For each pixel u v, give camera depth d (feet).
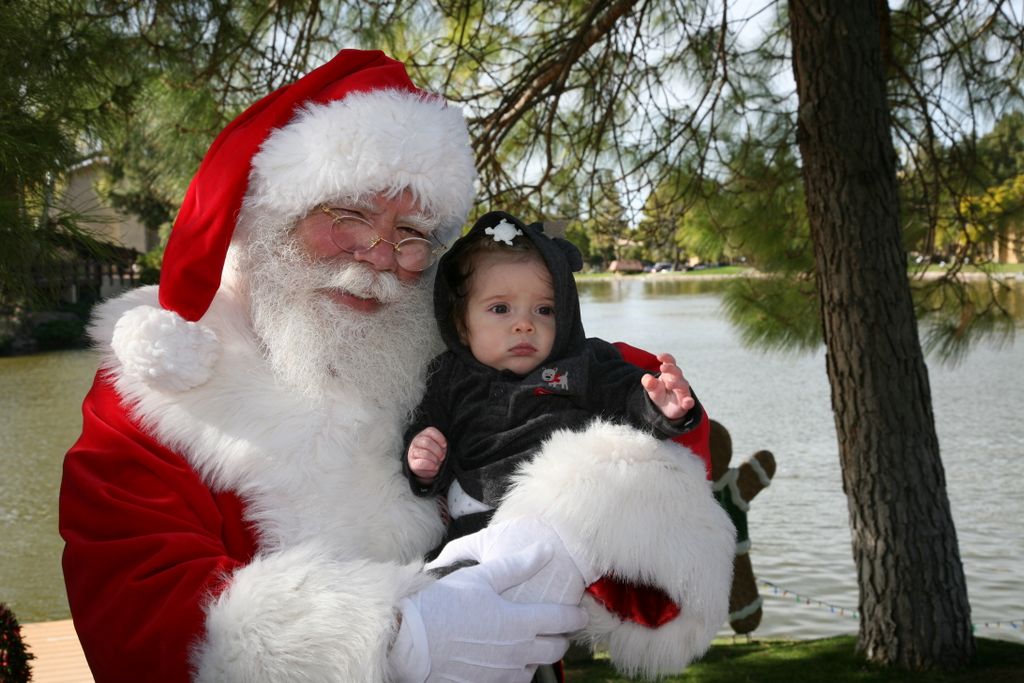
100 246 9.62
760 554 25.68
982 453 38.32
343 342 5.88
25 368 72.69
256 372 5.82
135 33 13.94
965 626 16.11
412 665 4.58
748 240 18.84
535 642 5.08
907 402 15.87
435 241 6.39
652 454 5.57
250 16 15.87
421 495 5.98
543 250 6.30
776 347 19.39
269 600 4.49
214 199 5.74
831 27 15.31
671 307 125.08
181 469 5.39
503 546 5.34
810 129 15.70
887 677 15.66
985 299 19.01
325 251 5.86
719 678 16.31
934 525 16.07
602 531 5.34
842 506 30.27
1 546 28.30
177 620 4.58
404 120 5.98
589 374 6.26
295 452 5.65
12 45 9.40
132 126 14.90
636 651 5.67
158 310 5.61
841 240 15.75
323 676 4.38
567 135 18.57
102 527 5.01
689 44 18.49
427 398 6.45
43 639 17.31
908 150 19.15
